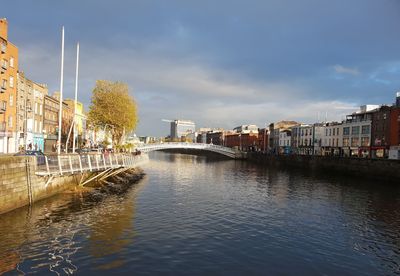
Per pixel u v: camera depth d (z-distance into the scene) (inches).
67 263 618.2
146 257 668.1
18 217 890.1
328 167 3218.5
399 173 2276.1
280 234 882.8
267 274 619.8
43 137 2544.3
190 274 599.5
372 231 960.3
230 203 1312.7
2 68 1812.3
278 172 3095.5
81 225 866.1
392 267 690.2
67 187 1325.0
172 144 4869.6
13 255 644.1
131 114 2898.6
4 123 1862.7
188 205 1231.5
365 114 3580.2
